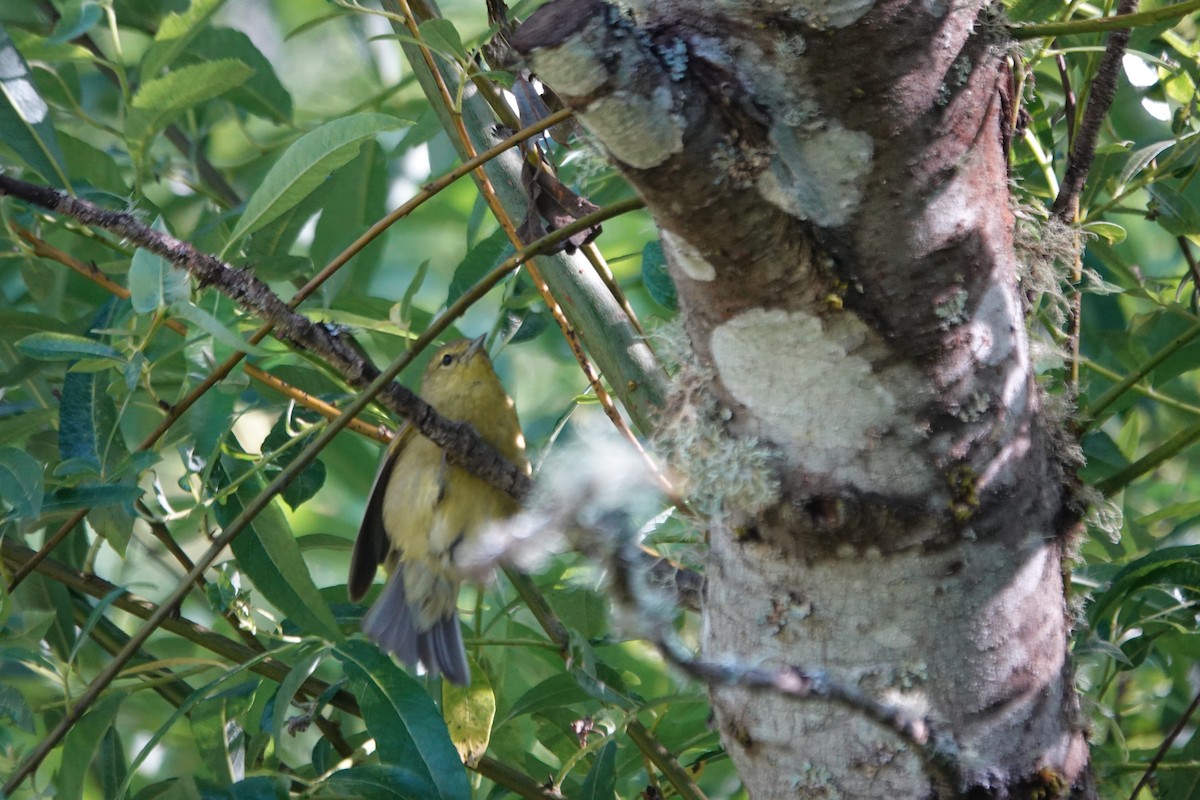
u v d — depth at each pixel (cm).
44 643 655
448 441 586
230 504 650
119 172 752
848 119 365
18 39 673
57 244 768
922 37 365
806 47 357
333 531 1039
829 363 394
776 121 358
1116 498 700
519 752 697
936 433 401
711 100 350
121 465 572
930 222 382
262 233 764
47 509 561
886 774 419
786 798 435
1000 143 418
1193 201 707
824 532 406
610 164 367
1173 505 716
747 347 400
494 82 581
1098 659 607
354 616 752
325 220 782
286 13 1058
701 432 422
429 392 817
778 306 387
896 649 413
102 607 598
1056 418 485
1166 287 703
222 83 653
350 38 1045
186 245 470
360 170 786
